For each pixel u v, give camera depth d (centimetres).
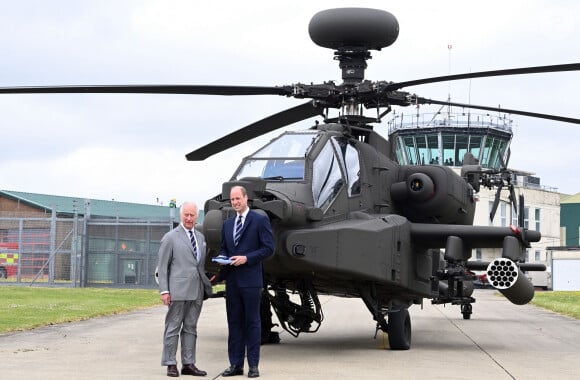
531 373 1024
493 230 1309
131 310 2016
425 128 4706
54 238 3247
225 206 1049
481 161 4681
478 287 5075
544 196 6844
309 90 1291
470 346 1360
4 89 1145
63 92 1158
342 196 1180
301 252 1047
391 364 1086
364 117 1326
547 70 1132
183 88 1202
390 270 1212
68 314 1784
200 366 1038
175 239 952
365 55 1312
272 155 1178
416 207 1365
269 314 1330
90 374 940
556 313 2308
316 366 1052
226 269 955
